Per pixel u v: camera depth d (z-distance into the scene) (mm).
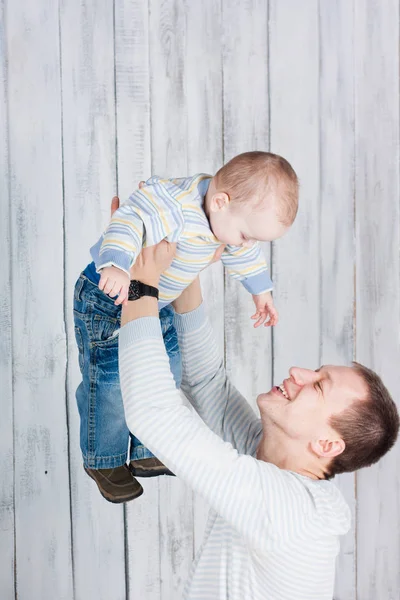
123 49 2047
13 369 2055
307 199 2205
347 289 2254
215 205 1319
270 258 2205
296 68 2168
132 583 2195
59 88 2020
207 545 1335
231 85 2127
